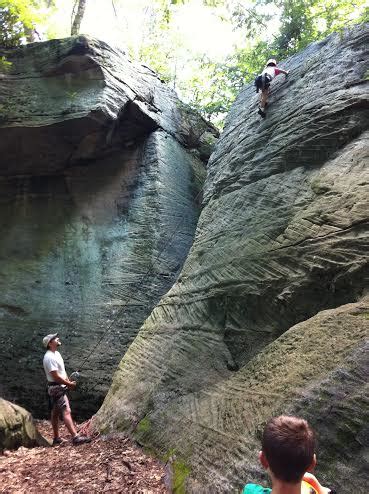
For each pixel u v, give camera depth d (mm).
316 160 6973
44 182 12289
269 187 7453
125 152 12391
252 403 4504
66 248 11148
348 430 3330
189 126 14117
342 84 7281
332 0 11180
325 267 5410
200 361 6348
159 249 10742
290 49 13070
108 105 11109
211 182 9812
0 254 11219
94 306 10211
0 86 11359
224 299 6699
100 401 9078
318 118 7227
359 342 3932
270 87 9477
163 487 4523
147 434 5742
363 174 5852
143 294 10188
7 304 10477
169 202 11539
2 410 6273
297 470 1724
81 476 4891
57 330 10055
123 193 11734
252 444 4016
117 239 11031
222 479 4020
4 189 12297
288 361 4543
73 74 11469
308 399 3768
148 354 7312
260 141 8539
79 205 11789
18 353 9906
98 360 9508
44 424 8758
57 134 11320
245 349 6020
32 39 13336
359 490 3018
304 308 5543
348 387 3586
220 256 7414
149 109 12602
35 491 4512
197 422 5098
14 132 11148
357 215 5426
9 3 11344
